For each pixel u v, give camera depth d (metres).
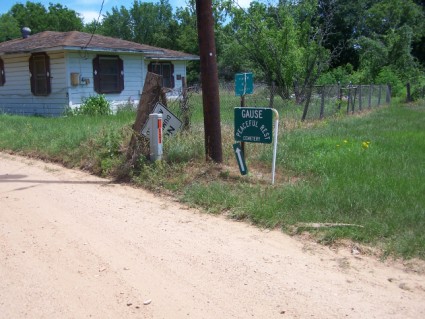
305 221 5.38
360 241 4.89
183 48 47.94
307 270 4.35
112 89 18.88
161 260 4.60
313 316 3.55
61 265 4.49
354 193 6.09
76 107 17.23
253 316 3.57
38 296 3.89
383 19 42.75
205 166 7.64
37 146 10.55
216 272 4.33
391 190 6.21
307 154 8.91
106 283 4.12
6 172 8.60
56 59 17.33
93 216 5.96
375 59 33.47
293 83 21.97
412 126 13.50
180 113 9.46
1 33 48.03
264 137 6.99
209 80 7.60
